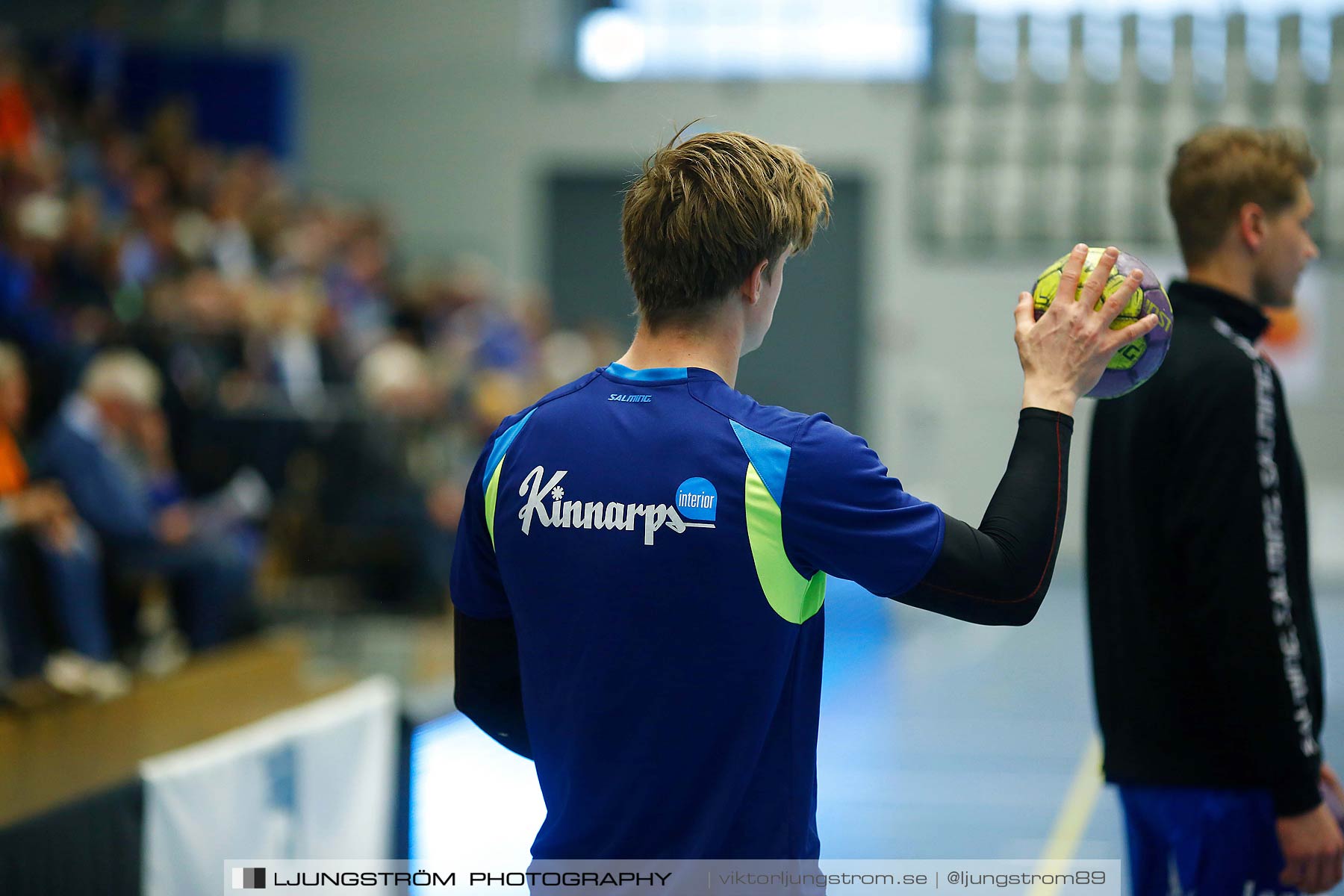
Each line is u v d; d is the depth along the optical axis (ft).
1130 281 10.80
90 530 34.99
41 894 17.65
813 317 91.91
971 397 89.61
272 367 50.37
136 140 78.28
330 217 77.77
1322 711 14.23
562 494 10.46
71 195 59.00
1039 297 11.50
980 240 88.94
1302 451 83.82
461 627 11.76
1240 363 13.82
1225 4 84.23
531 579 10.57
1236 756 14.07
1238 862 14.23
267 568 46.09
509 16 92.07
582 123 92.32
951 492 89.86
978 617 9.99
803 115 90.63
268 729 22.63
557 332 89.30
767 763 10.37
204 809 20.67
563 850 10.52
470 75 92.58
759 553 10.02
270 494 43.91
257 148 87.92
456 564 11.64
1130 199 86.48
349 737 24.62
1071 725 44.88
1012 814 34.63
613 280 93.15
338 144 93.35
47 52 82.33
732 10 91.40
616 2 92.17
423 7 92.53
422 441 48.60
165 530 36.27
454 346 64.75
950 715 46.52
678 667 10.11
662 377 10.63
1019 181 88.07
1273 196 14.57
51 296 51.72
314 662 41.32
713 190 10.54
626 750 10.24
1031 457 10.32
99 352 43.93
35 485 34.76
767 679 10.16
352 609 46.21
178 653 36.35
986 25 87.81
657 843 10.27
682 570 10.05
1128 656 14.71
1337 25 82.74
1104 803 35.60
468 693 11.94
